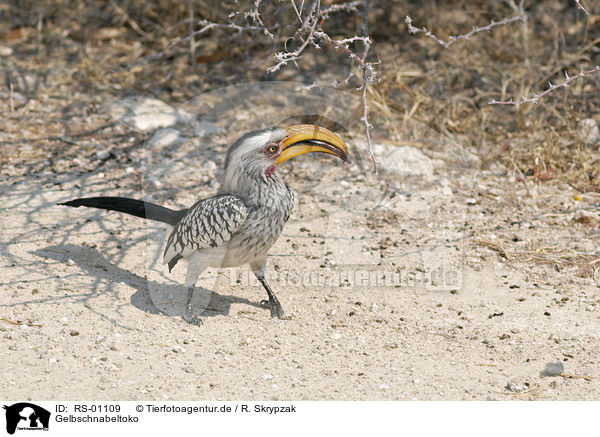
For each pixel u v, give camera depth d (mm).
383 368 7695
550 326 8578
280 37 14727
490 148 13688
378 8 17719
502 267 10133
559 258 10344
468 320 8750
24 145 13539
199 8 17797
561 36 16141
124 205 9578
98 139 13898
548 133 13492
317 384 7355
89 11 18469
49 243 10188
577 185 12570
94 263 9742
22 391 7004
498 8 17266
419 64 16344
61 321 8227
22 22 18438
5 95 15445
